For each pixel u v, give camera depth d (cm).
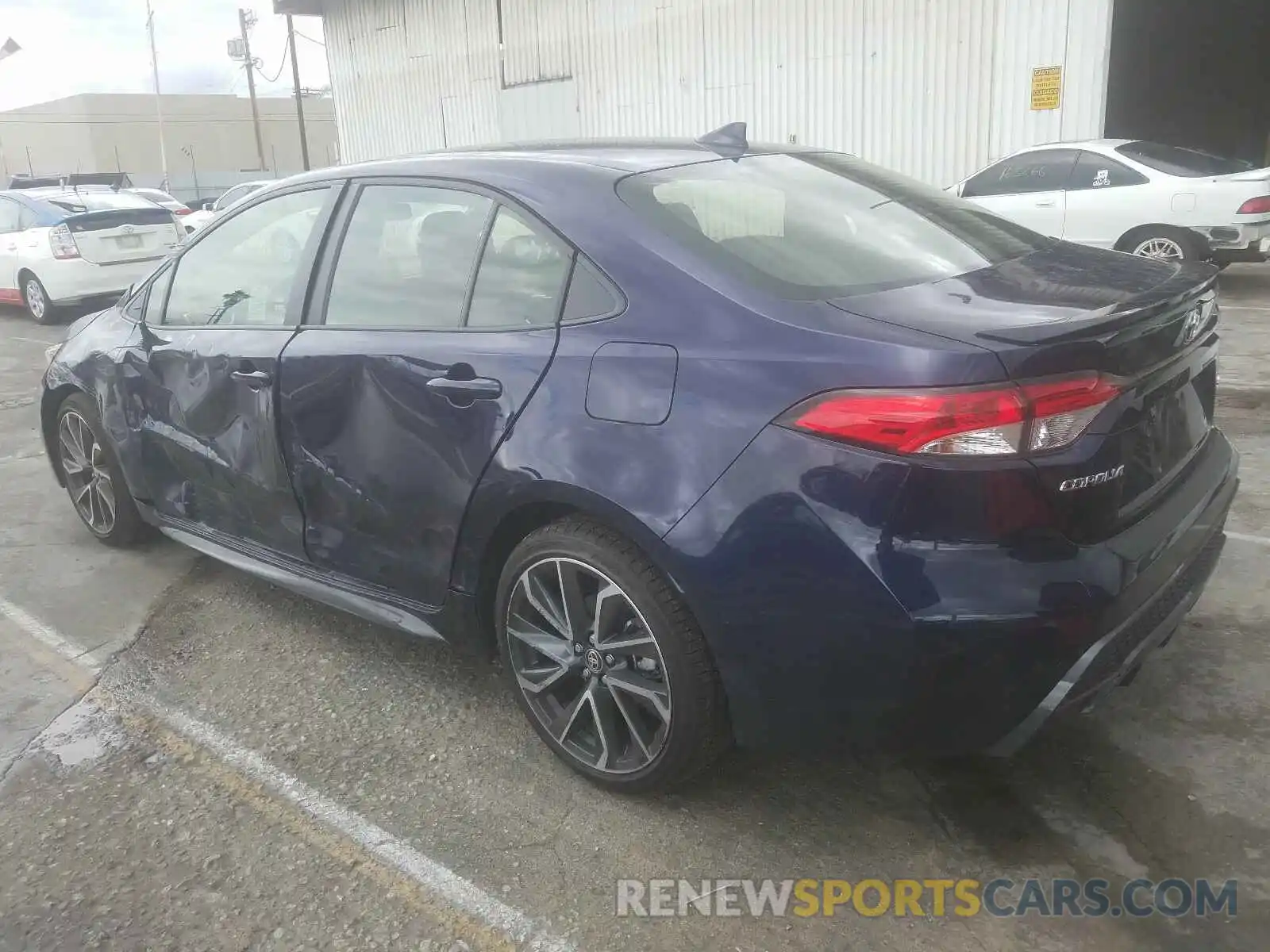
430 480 291
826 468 218
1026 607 210
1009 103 1209
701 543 232
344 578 338
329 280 333
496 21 1756
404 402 295
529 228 283
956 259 276
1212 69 2086
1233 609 362
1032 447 209
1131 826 257
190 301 393
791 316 233
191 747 311
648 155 306
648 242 260
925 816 266
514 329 278
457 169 309
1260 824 255
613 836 263
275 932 235
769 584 227
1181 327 247
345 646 374
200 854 262
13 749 313
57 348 475
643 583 249
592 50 1619
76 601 420
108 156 6825
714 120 1497
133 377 406
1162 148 1029
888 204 308
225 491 373
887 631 216
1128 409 226
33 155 7288
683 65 1510
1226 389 646
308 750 307
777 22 1383
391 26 1955
